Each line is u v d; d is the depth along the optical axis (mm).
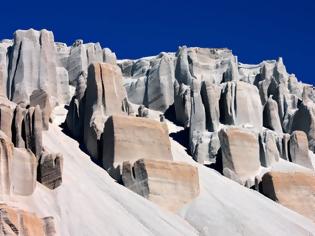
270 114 171000
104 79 152250
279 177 141875
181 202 129875
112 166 135750
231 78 188250
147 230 115875
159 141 141750
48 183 121500
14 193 114750
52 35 181000
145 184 129500
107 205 120125
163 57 186625
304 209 139250
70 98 175125
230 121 161500
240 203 132375
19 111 128750
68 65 186000
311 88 197875
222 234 121688
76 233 109250
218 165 150125
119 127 139375
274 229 125438
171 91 181375
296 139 160375
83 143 146750
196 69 188000
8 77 171875
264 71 192375
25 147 125938
